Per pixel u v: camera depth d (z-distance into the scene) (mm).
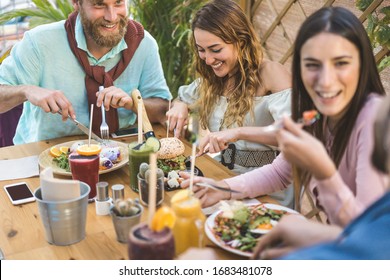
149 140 1682
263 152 2123
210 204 1538
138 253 1070
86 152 1606
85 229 1401
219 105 2229
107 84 2277
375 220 804
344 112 1355
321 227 1027
